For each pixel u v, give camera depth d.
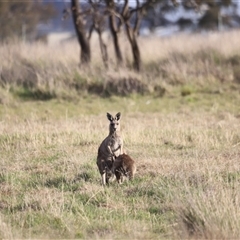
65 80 88.44
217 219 33.72
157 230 35.12
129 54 102.56
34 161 50.84
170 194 39.12
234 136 58.91
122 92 85.94
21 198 40.94
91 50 103.69
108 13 93.62
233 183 41.94
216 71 90.56
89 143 56.94
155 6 165.75
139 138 57.94
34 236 34.19
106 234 34.28
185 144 55.94
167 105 80.94
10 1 180.00
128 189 42.12
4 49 101.50
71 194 41.25
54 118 73.94
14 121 71.69
